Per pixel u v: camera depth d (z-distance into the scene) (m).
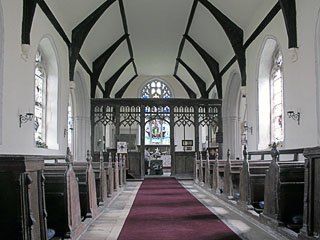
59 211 4.76
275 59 12.47
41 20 10.29
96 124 19.48
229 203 7.66
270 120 12.84
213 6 14.27
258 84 12.83
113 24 16.03
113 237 5.04
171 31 18.25
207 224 5.88
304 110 9.21
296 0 9.62
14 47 8.30
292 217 4.95
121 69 21.98
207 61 18.64
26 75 9.06
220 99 18.38
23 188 3.21
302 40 9.31
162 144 25.56
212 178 10.59
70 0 12.03
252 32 13.34
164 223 6.00
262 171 6.79
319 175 3.75
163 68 24.58
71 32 13.79
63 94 12.87
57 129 12.06
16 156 3.16
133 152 17.78
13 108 8.20
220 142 18.16
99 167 8.45
